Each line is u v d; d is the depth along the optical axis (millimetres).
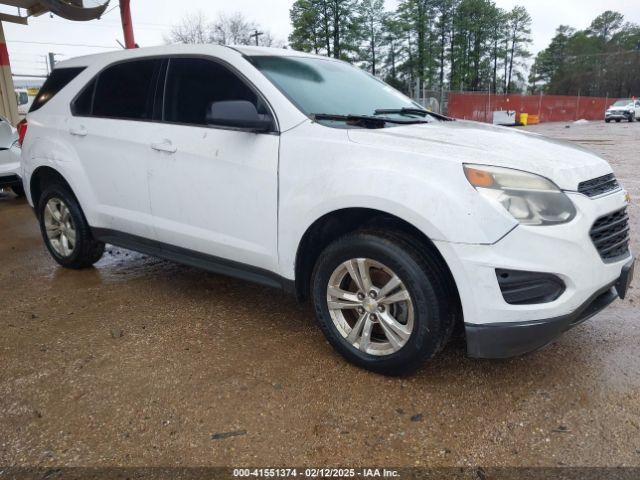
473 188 2455
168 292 4188
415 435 2389
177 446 2316
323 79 3631
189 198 3529
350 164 2760
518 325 2473
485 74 82125
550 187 2486
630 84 90625
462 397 2676
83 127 4223
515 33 83812
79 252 4555
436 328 2604
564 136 22547
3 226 6719
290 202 2982
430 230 2492
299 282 3143
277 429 2430
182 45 3748
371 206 2643
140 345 3260
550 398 2660
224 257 3475
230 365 3002
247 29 55344
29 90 28516
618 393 2695
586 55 94125
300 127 3031
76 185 4281
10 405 2631
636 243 5402
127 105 3967
